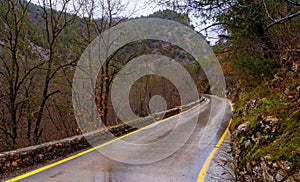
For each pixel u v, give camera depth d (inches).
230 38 358.6
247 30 304.2
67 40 489.4
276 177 113.3
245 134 192.1
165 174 201.3
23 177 190.9
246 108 347.3
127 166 223.8
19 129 530.9
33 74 503.2
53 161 239.5
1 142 463.8
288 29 245.9
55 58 460.8
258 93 335.0
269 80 335.3
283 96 208.5
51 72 477.7
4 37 419.8
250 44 328.2
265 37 295.3
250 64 374.3
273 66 346.3
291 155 111.9
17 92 473.7
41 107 463.8
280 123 151.4
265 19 261.3
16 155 214.7
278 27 257.6
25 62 466.6
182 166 224.2
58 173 201.6
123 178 190.5
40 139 503.5
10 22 417.4
